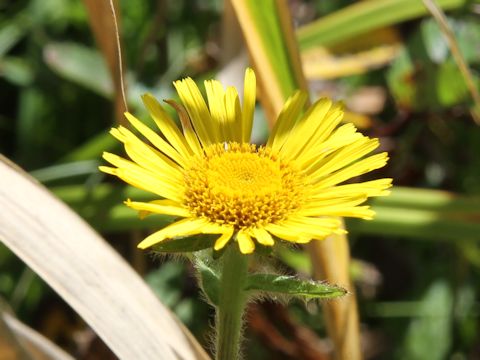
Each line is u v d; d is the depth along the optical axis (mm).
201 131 120
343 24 184
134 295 110
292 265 183
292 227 104
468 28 191
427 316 194
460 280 197
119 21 147
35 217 109
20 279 189
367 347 196
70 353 188
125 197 172
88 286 107
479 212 167
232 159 114
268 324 183
